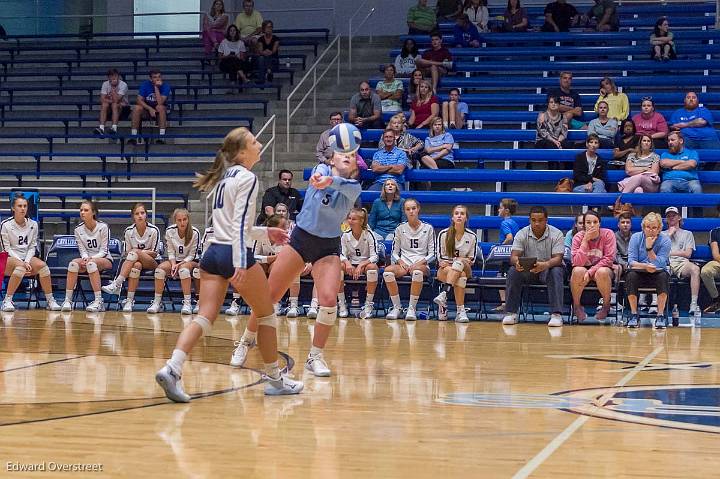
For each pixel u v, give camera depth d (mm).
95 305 13266
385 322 12023
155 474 3775
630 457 4160
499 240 13828
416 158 15711
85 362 7613
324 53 19281
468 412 5344
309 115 19062
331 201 6652
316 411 5363
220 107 19953
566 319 12703
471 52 19781
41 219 15906
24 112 20391
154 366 7371
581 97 17750
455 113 17016
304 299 13508
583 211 14781
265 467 3930
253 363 7586
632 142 15305
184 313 12914
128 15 21906
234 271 5715
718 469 3951
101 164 18688
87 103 19484
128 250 13539
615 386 6441
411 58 19031
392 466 3963
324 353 8391
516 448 4344
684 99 17406
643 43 19922
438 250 12461
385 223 13797
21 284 14461
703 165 15719
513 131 16406
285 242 6332
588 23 20297
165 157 18578
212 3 23547
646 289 11633
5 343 9023
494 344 9312
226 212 5789
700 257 13273
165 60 20984
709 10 21172
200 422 4977
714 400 5828
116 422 4941
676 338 10195
